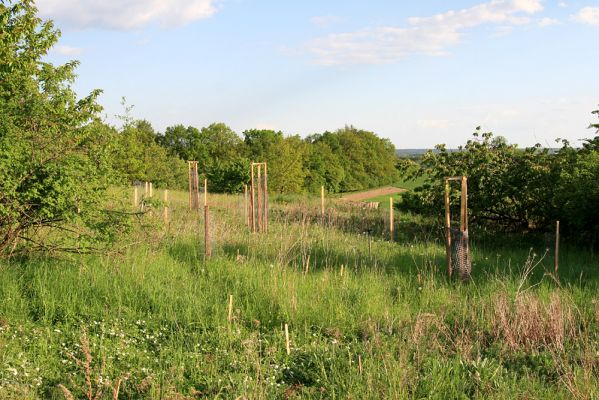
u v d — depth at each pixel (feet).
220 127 224.74
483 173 49.80
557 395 16.85
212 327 23.09
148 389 16.98
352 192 272.10
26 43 37.70
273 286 26.63
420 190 54.34
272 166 181.47
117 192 32.91
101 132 33.40
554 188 46.44
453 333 22.99
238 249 35.58
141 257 31.94
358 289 27.91
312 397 17.10
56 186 26.71
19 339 20.21
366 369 18.19
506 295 25.22
